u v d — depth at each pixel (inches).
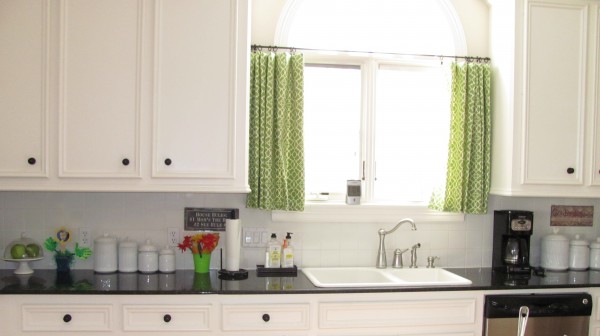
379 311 95.2
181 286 93.9
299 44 121.3
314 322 93.3
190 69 99.5
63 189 97.3
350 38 123.3
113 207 111.8
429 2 124.6
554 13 112.2
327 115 122.1
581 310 100.4
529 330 99.2
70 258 108.0
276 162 112.0
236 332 91.7
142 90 98.3
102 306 89.7
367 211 118.3
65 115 96.8
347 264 118.4
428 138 125.2
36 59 96.3
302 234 116.9
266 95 111.0
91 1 97.3
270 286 95.3
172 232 112.9
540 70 111.7
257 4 116.1
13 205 109.7
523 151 110.8
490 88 120.1
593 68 113.7
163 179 99.2
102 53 97.6
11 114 95.8
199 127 99.8
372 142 122.3
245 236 114.4
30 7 96.2
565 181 112.4
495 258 120.0
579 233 126.7
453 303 97.8
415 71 125.2
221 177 100.3
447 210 118.3
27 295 88.8
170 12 99.0
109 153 97.9
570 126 112.8
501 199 123.6
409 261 120.7
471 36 123.6
